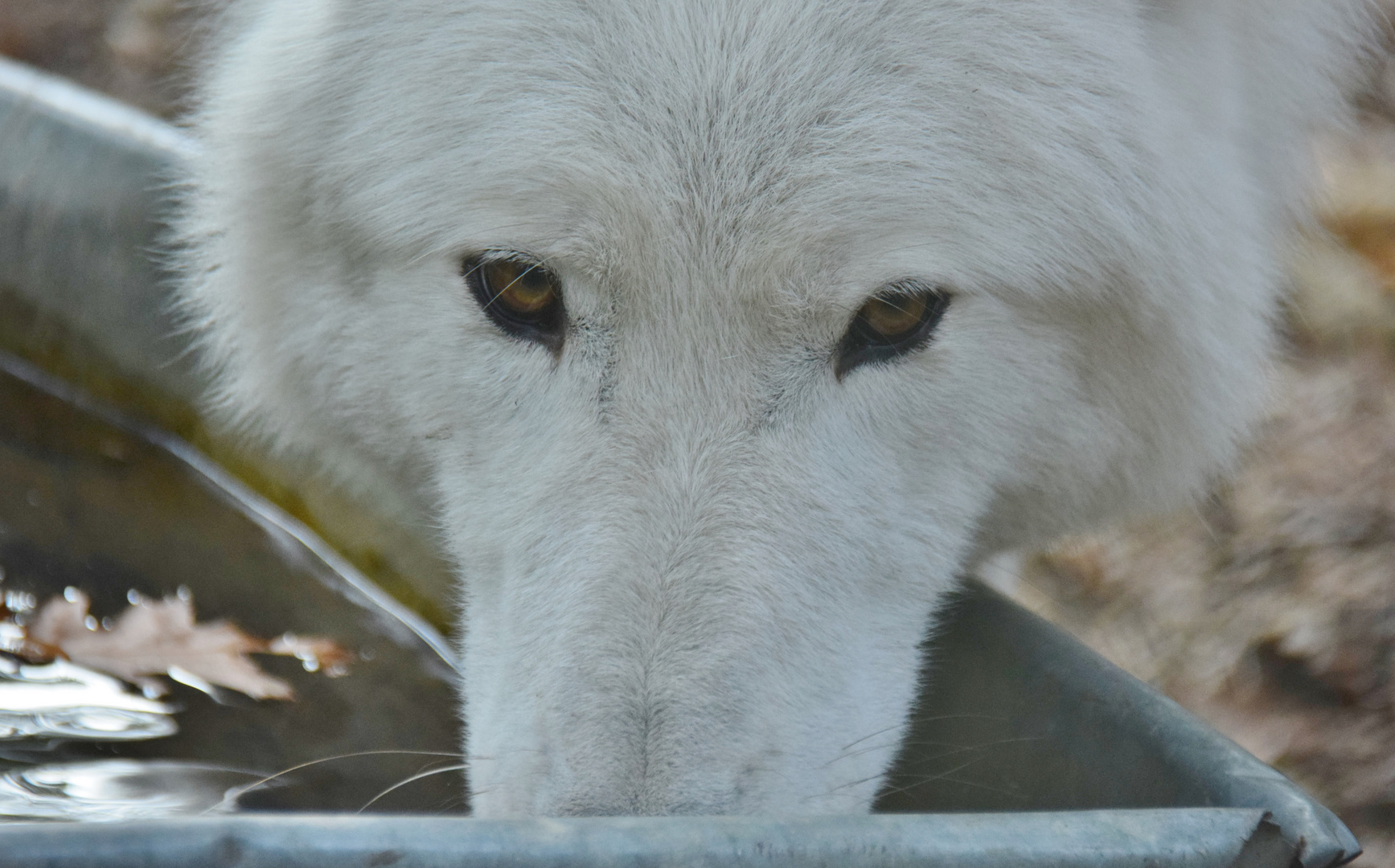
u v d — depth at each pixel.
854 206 3.99
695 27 4.05
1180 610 7.83
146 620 5.16
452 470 4.60
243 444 6.14
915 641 4.51
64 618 5.12
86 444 6.37
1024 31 4.32
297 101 4.81
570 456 4.07
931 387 4.31
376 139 4.49
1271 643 7.54
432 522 5.27
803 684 3.97
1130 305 4.60
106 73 11.91
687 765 3.62
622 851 2.46
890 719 4.29
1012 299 4.34
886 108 4.08
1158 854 2.69
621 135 4.00
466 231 4.21
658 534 3.91
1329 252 10.33
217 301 5.71
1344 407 9.25
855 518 4.19
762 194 3.97
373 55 4.57
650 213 3.97
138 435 6.48
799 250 3.97
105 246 6.39
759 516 3.97
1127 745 3.35
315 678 4.93
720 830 2.52
